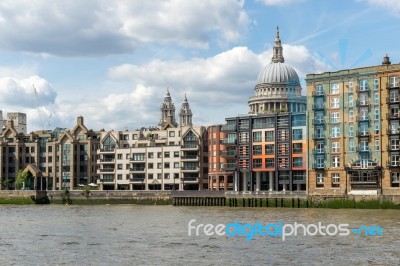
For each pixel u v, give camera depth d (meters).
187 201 186.62
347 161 166.12
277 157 188.88
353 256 66.31
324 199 162.75
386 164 159.75
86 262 64.06
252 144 194.75
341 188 166.12
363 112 164.50
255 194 173.38
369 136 163.12
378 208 154.62
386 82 161.38
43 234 90.50
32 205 197.25
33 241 81.38
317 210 150.50
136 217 127.50
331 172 168.25
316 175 170.50
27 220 120.12
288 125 187.50
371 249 71.12
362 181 162.88
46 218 126.19
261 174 196.50
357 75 165.75
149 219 120.44
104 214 139.75
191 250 71.31
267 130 191.75
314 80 172.62
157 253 69.44
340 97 168.38
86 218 125.38
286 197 168.25
